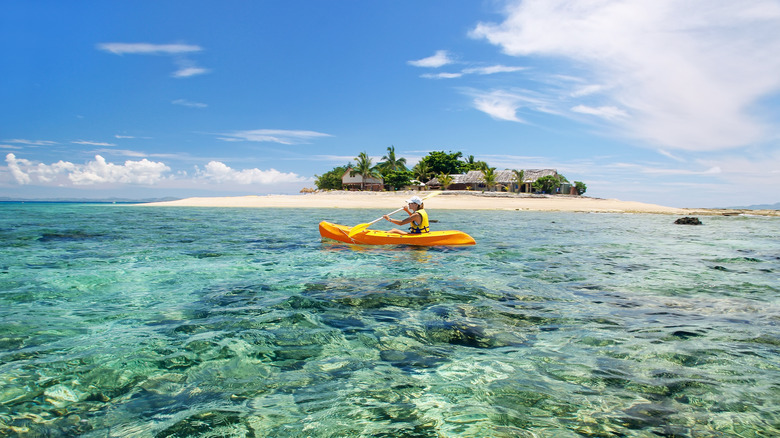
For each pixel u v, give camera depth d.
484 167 72.88
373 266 7.09
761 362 3.06
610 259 8.34
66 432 2.13
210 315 4.20
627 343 3.45
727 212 40.88
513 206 41.25
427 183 70.94
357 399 2.52
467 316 4.21
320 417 2.31
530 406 2.43
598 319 4.14
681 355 3.19
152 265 7.09
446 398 2.53
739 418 2.29
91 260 7.59
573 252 9.34
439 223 19.66
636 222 23.30
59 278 6.00
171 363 3.02
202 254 8.34
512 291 5.33
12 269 6.68
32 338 3.51
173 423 2.23
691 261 8.16
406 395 2.57
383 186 74.06
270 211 29.86
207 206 38.41
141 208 34.88
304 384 2.72
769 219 30.56
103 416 2.29
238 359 3.11
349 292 5.20
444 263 7.43
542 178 62.75
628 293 5.28
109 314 4.22
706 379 2.77
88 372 2.85
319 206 38.41
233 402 2.48
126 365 2.97
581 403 2.46
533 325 3.94
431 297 4.98
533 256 8.54
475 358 3.14
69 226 15.08
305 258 7.90
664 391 2.61
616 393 2.58
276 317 4.13
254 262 7.43
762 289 5.55
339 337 3.59
